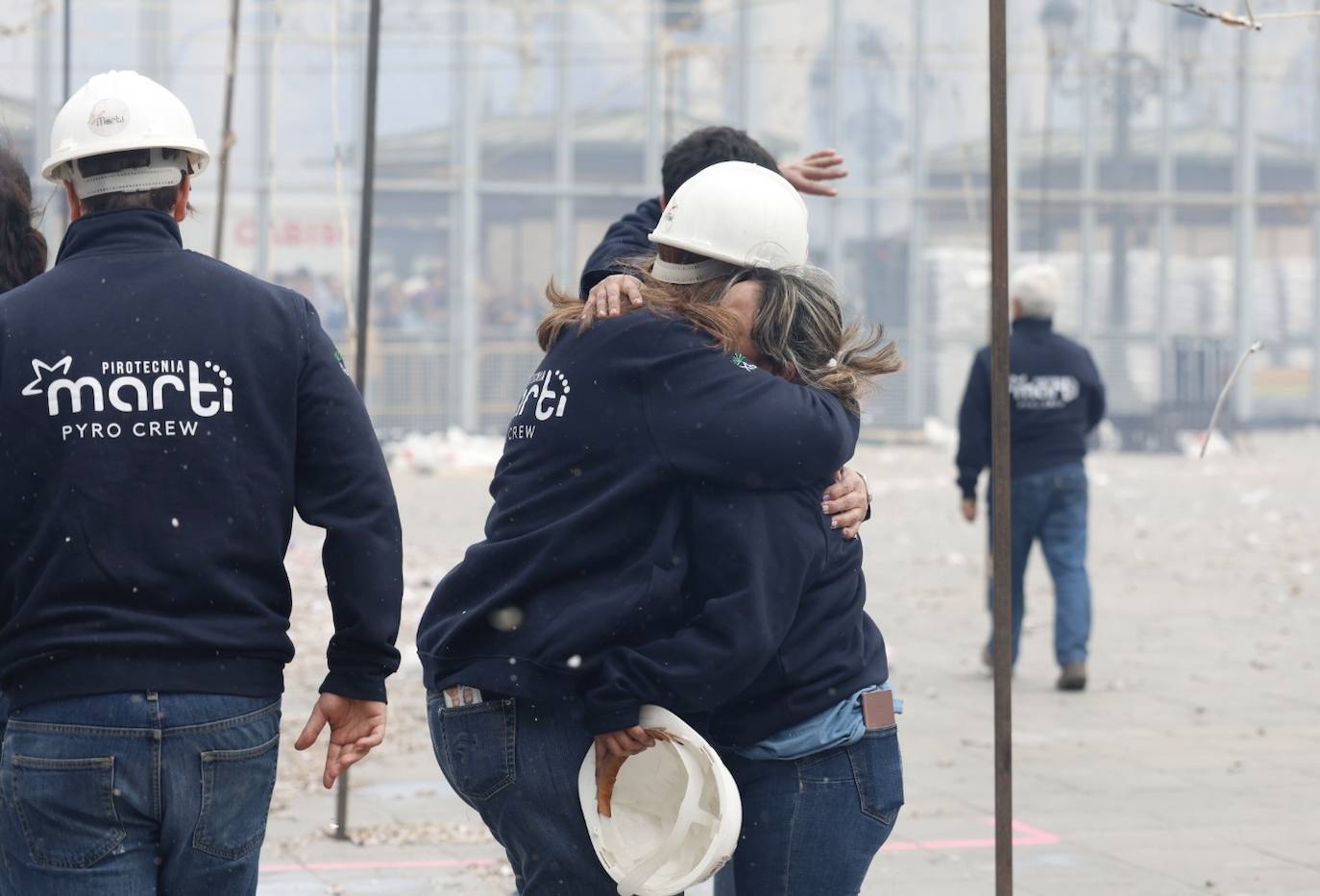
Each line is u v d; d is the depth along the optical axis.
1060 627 10.02
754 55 33.28
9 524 3.44
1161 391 35.94
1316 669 10.69
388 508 3.65
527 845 3.67
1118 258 35.56
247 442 3.50
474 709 3.62
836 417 3.67
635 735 3.52
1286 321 36.75
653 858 3.53
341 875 6.18
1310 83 36.09
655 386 3.59
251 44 28.61
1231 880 6.19
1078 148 35.12
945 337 34.50
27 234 4.46
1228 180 36.19
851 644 3.80
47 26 24.70
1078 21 34.53
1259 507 21.73
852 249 34.22
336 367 3.66
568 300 3.91
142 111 3.62
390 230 32.06
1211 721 9.13
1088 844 6.68
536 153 33.00
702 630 3.52
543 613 3.58
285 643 3.55
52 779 3.34
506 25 32.44
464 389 32.59
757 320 3.77
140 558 3.39
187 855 3.47
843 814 3.76
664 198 4.96
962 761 8.18
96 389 3.42
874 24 33.62
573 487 3.64
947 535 18.81
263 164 29.20
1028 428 10.14
